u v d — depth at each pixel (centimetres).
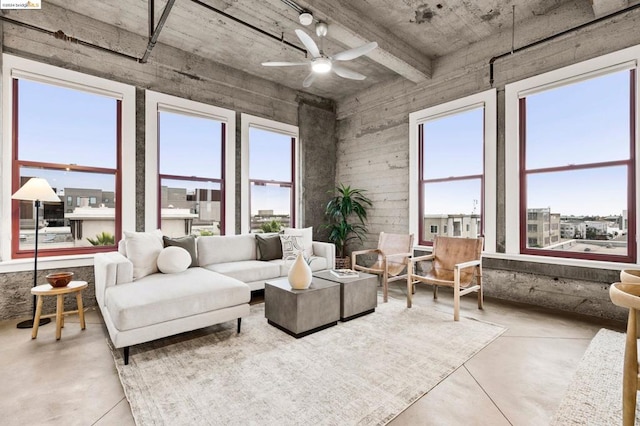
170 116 427
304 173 557
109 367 212
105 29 362
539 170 362
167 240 344
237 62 456
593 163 327
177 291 246
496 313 328
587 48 322
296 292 266
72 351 236
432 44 410
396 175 512
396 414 162
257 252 426
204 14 343
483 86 402
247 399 175
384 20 359
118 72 374
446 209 453
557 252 349
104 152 373
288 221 565
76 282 284
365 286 321
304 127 559
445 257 381
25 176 327
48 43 330
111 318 229
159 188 415
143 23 362
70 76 342
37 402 172
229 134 472
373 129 545
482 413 164
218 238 398
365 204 558
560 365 215
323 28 320
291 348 241
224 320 262
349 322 300
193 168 447
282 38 369
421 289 443
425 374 203
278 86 529
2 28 306
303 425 154
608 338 259
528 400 175
